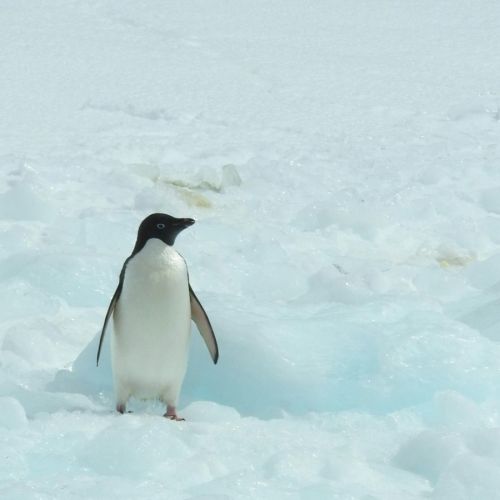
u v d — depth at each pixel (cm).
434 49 6244
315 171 3716
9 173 3356
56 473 1644
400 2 7575
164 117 4478
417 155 4016
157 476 1648
